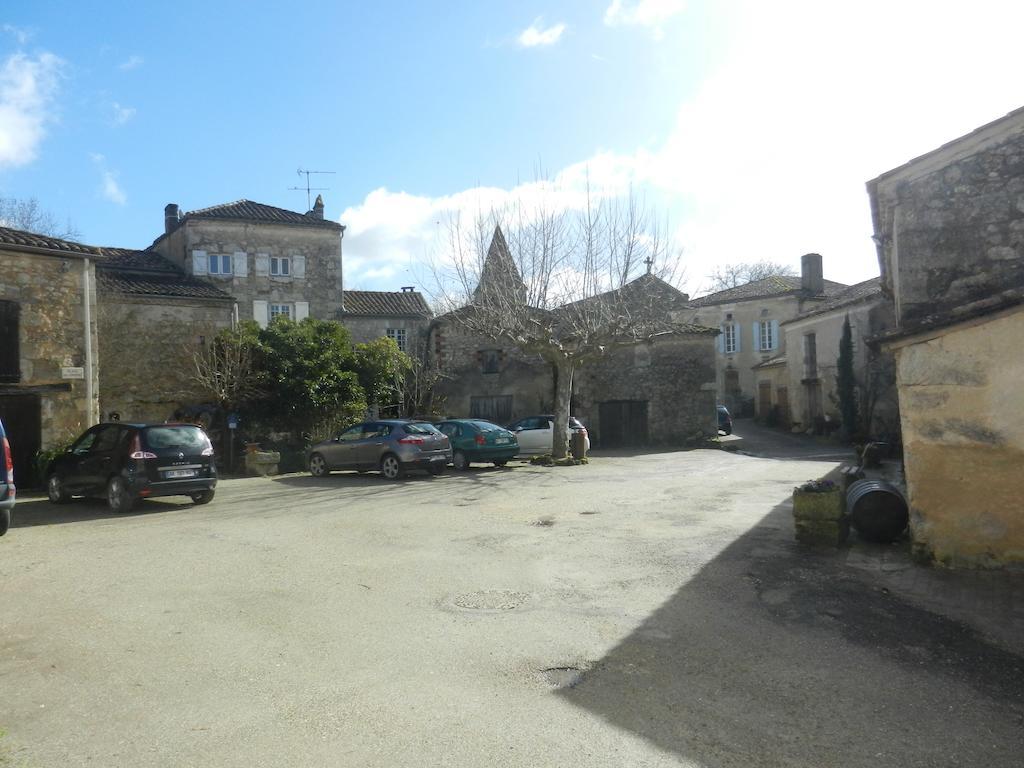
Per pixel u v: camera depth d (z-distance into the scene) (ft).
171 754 12.28
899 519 27.07
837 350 93.20
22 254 50.24
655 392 91.61
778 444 90.68
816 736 12.88
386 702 14.28
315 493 46.60
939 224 30.37
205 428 71.46
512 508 38.40
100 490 40.04
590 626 18.80
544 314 67.51
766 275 200.23
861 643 17.48
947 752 12.32
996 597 20.80
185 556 27.48
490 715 13.69
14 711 14.03
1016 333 22.80
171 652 17.17
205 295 78.59
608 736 12.84
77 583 23.58
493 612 20.04
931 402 24.04
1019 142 29.30
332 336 78.38
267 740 12.75
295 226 103.45
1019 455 22.79
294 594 22.06
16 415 50.80
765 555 25.96
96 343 54.44
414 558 26.78
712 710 13.91
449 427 62.59
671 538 29.32
